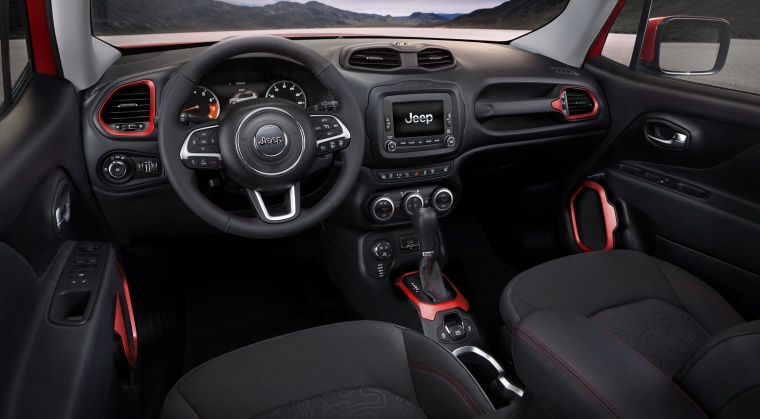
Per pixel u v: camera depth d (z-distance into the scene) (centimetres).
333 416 108
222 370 117
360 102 182
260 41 144
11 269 107
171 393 114
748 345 68
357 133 158
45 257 129
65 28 155
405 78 184
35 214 126
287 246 262
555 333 79
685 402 67
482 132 197
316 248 238
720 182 183
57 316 119
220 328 220
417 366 121
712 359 71
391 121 183
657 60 208
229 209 178
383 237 203
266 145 142
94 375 111
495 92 202
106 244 152
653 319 145
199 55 140
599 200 229
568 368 73
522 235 252
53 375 104
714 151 184
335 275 226
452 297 191
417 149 188
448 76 191
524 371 80
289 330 220
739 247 176
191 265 255
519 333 83
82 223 164
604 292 153
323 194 180
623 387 69
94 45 173
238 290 240
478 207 269
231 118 142
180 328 210
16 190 116
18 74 154
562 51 228
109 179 167
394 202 197
